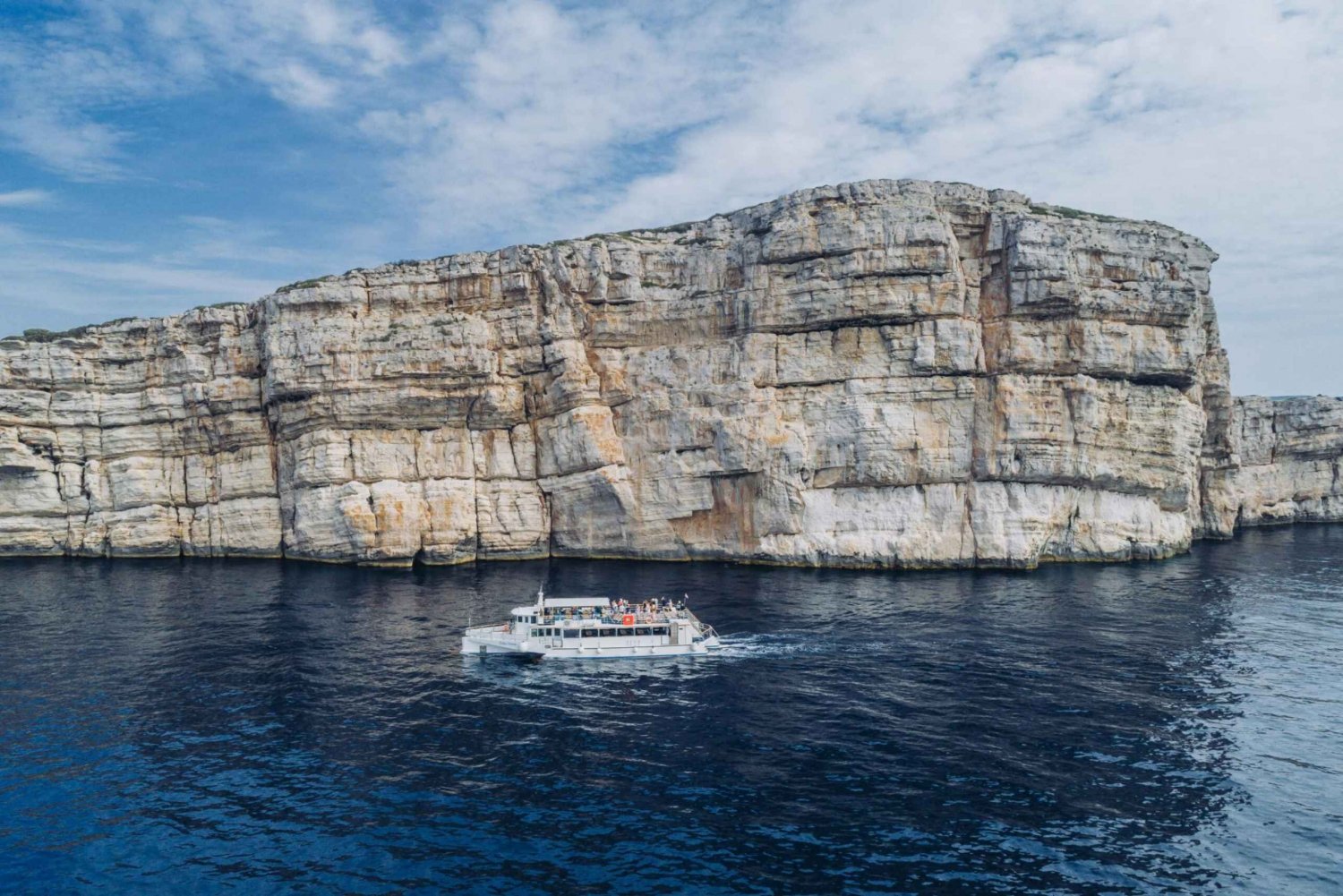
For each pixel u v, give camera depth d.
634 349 86.75
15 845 27.97
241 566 82.12
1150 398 80.31
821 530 80.31
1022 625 55.41
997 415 76.75
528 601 64.38
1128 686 43.16
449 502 83.19
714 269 84.56
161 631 54.84
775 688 43.25
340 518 81.50
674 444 83.75
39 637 53.22
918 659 47.94
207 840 28.34
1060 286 75.00
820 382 80.44
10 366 88.44
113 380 90.94
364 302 84.12
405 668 47.06
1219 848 27.78
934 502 78.50
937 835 28.47
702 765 33.91
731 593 66.31
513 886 25.56
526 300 84.38
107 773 33.22
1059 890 25.36
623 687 43.75
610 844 27.94
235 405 87.38
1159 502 85.12
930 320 77.19
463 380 83.00
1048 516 78.00
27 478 89.00
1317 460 129.25
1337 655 48.47
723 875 26.08
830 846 27.80
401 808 30.44
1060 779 32.62
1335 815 29.94
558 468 85.94
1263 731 37.28
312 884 25.72
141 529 88.31
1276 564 81.69
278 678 44.91
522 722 38.75
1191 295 78.06
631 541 85.62
